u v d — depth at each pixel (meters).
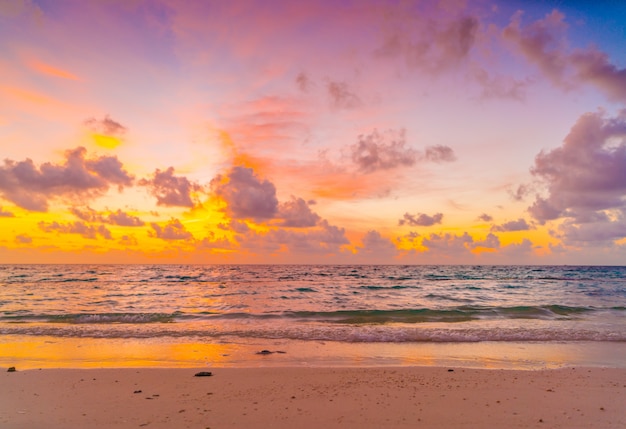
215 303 26.94
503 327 16.25
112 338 14.00
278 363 10.45
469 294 34.62
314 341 13.47
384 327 16.17
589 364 10.47
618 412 6.45
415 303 27.12
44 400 7.08
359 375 8.94
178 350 12.07
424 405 6.79
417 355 11.46
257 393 7.54
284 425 5.82
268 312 21.34
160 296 31.88
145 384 8.17
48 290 37.47
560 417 6.19
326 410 6.53
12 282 48.75
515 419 6.10
